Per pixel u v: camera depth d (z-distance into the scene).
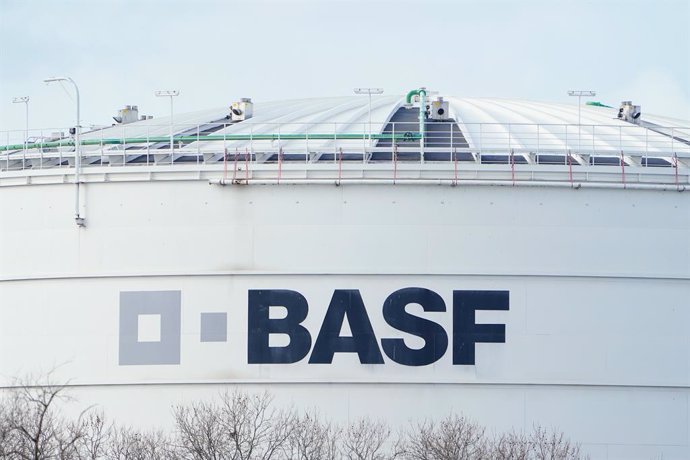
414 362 53.78
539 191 54.69
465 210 54.47
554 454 53.03
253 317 54.22
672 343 54.59
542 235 54.53
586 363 54.19
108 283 55.34
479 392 53.81
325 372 53.81
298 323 54.06
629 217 54.97
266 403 53.81
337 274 54.19
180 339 54.53
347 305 54.00
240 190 54.81
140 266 55.12
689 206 55.34
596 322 54.34
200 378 54.28
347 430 53.50
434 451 52.31
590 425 53.97
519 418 53.78
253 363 54.06
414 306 54.00
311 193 54.56
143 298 54.94
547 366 54.06
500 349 53.97
